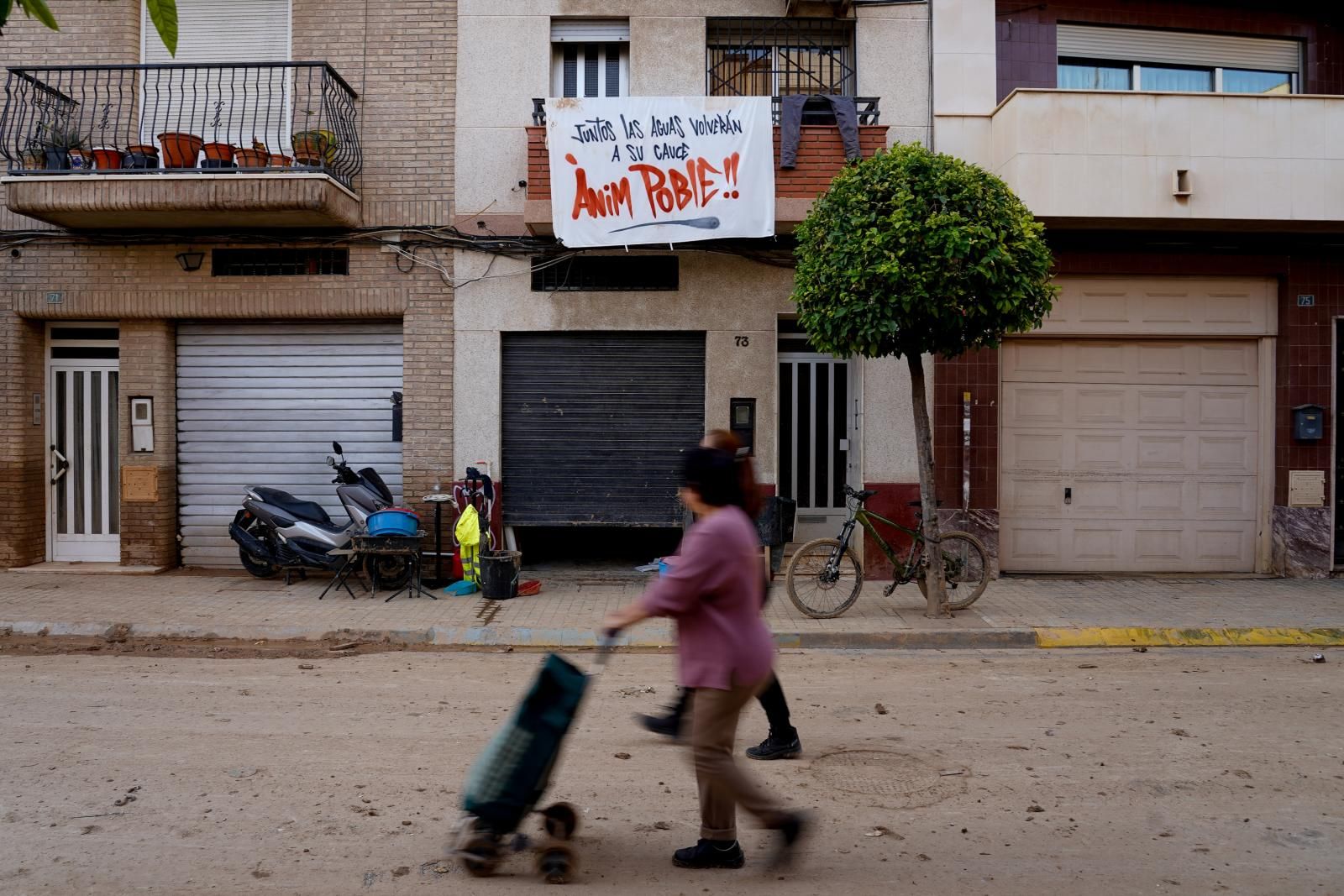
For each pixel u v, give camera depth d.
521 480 10.50
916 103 10.38
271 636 7.98
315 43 10.43
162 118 10.58
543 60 10.34
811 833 4.12
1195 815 4.33
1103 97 9.66
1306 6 10.87
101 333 10.85
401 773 4.80
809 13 10.30
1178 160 9.68
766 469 10.29
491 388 10.34
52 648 7.62
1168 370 10.76
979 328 7.84
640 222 9.71
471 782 3.75
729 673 3.57
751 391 10.30
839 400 10.85
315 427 10.65
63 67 9.62
